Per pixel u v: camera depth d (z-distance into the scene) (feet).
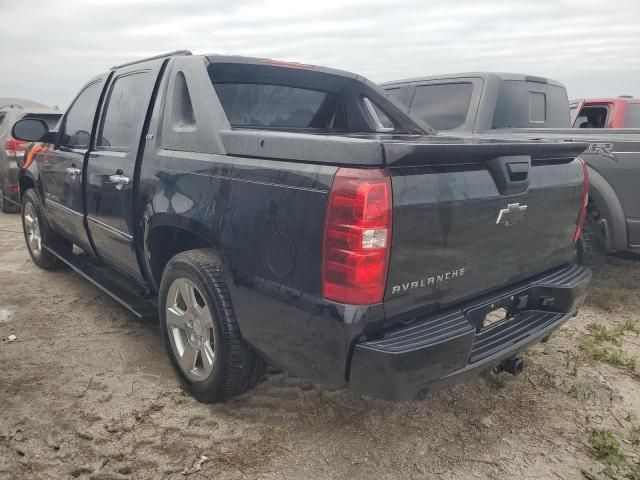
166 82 10.45
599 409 9.86
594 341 12.82
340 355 6.85
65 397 9.74
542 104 18.44
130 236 11.03
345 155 6.68
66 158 13.99
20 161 28.40
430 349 6.81
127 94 11.82
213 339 8.94
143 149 10.64
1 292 15.34
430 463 8.26
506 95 17.10
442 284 7.43
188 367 9.61
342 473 7.97
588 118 25.05
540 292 9.24
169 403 9.62
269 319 7.68
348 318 6.64
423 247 7.02
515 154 8.12
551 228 9.39
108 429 8.80
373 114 13.85
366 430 9.02
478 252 7.84
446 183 7.20
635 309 15.05
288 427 9.02
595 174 15.15
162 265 10.73
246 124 11.60
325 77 12.03
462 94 17.38
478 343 8.30
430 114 18.06
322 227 6.77
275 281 7.45
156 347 11.91
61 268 17.70
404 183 6.72
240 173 8.04
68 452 8.23
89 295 15.16
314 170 6.95
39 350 11.66
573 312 9.68
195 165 8.98
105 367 10.93
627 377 11.07
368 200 6.41
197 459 8.16
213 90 9.44
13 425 8.86
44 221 16.35
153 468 7.94
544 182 8.96
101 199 12.10
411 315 7.23
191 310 9.34
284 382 10.39
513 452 8.58
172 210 9.39
